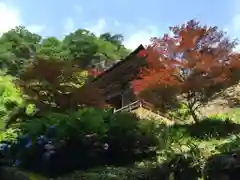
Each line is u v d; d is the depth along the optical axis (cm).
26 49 5344
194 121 1430
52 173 727
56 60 1259
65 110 1162
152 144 827
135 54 1884
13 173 795
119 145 786
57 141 747
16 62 4628
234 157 623
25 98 1286
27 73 1240
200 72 1317
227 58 1323
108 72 2047
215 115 1585
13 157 860
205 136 1150
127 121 846
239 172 598
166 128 975
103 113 880
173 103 1374
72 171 730
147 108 1569
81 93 1196
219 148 779
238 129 1265
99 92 1283
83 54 4909
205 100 1355
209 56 1297
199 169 648
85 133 769
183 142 942
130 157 786
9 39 6003
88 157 750
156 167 681
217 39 1358
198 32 1345
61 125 775
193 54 1316
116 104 2122
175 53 1349
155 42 1390
